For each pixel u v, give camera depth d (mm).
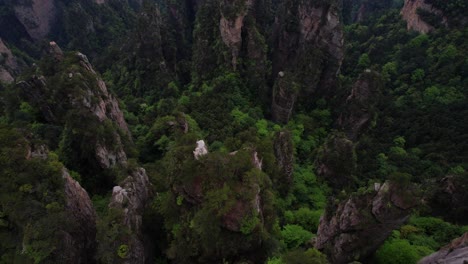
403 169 51125
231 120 54344
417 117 62094
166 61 76250
